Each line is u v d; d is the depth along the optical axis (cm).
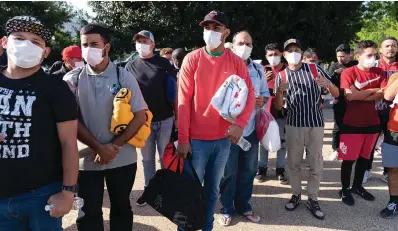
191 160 274
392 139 363
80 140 249
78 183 261
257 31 1327
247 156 356
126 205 276
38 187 198
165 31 1352
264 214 382
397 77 362
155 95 389
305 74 364
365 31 2658
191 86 267
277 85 376
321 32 1359
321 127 368
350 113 399
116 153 250
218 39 260
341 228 350
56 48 2470
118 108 243
